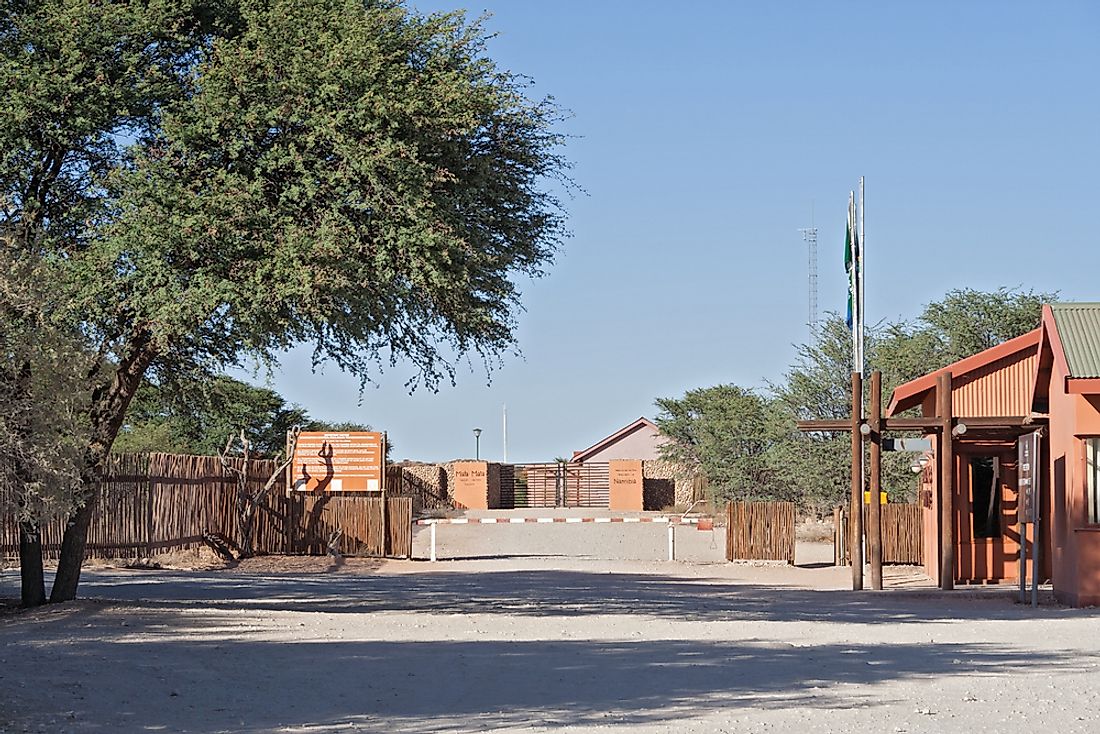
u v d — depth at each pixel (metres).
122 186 18.47
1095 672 12.65
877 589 26.31
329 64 18.31
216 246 18.20
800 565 35.38
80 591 24.20
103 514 31.16
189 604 21.11
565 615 20.23
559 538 48.53
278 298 18.19
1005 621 18.92
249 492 36.34
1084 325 22.19
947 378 26.28
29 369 13.77
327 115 18.22
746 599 23.98
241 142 18.44
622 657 13.87
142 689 11.41
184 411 24.02
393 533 37.47
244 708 10.47
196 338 20.88
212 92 18.33
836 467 44.03
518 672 12.62
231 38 19.92
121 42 19.44
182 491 33.84
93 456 19.14
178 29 19.70
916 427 26.89
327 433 37.75
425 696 11.08
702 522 43.66
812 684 11.71
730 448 54.09
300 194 18.58
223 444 50.03
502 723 9.62
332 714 10.16
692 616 20.08
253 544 36.31
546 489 76.50
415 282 19.02
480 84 19.66
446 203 19.08
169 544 33.38
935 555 28.91
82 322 19.06
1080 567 21.83
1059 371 21.84
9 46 19.16
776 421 45.78
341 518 37.47
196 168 18.73
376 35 19.02
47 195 19.94
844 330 45.78
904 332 47.53
